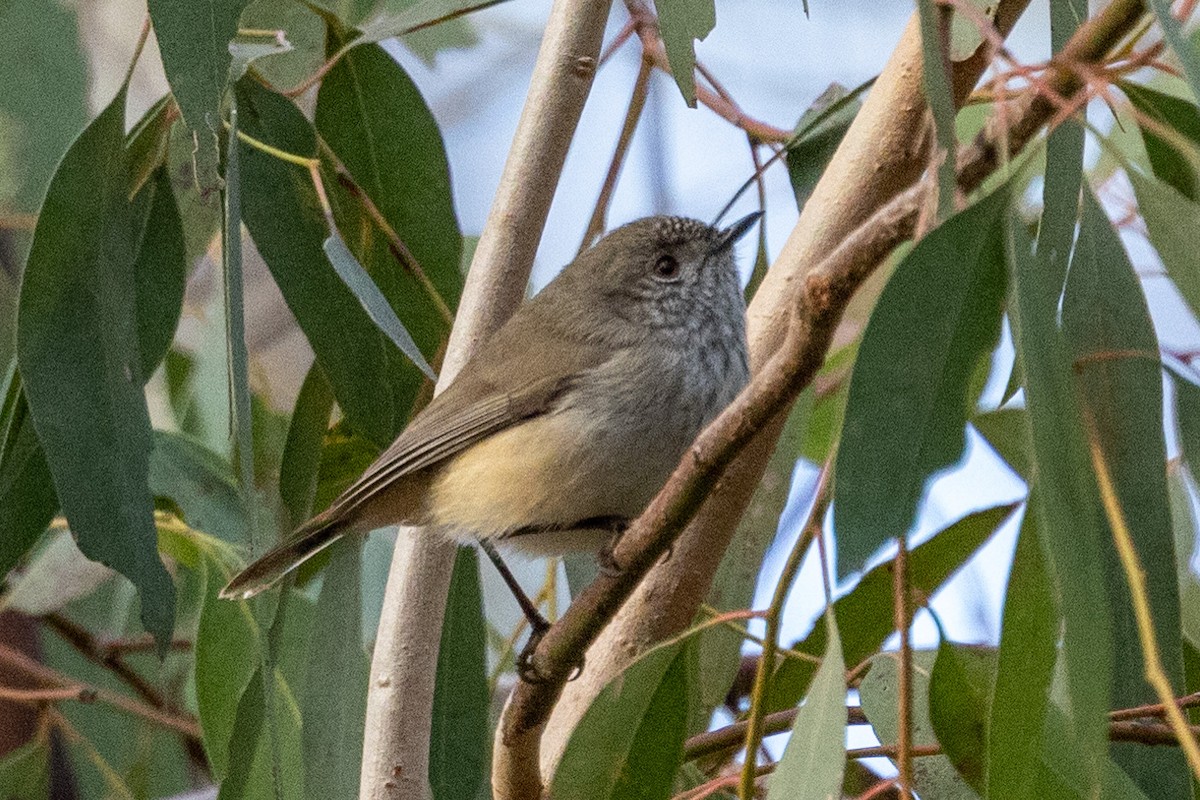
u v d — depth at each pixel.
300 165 8.34
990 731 5.50
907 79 7.76
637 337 8.51
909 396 5.06
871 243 5.00
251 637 8.77
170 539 9.50
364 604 10.14
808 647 8.39
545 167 8.16
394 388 8.52
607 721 6.86
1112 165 9.09
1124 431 6.32
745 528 8.53
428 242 8.84
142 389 7.63
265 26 9.52
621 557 6.14
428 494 8.45
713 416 8.48
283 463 8.40
